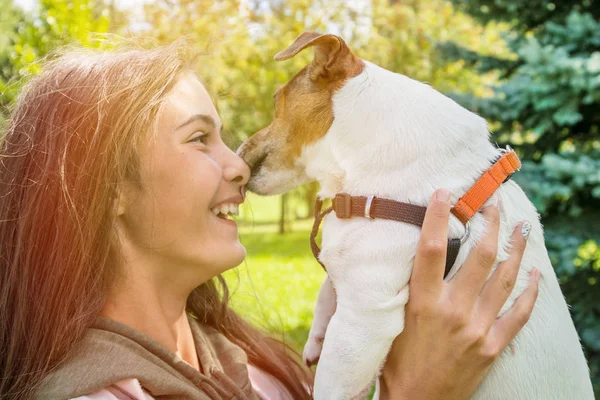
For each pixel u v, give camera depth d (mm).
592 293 4758
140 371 1329
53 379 1301
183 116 1539
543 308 1745
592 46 4789
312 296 8266
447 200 1591
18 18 6242
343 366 1659
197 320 1877
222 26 11602
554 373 1688
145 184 1479
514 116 4934
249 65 12891
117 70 1522
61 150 1428
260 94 12984
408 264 1679
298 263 11281
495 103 4992
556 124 4961
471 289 1576
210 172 1544
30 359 1343
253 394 1641
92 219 1407
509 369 1666
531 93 4766
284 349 2088
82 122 1447
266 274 9930
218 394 1498
